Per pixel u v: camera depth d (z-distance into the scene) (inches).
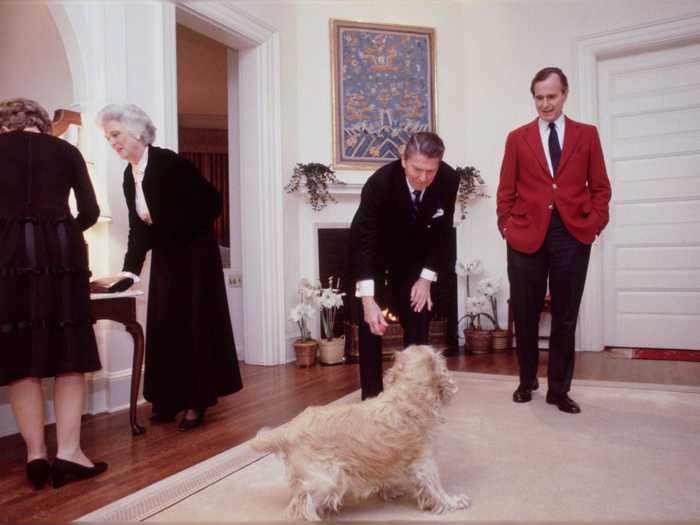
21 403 77.5
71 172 84.7
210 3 155.9
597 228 111.0
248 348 182.4
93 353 81.0
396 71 202.8
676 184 184.2
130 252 107.7
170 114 141.7
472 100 211.2
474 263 200.8
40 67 134.7
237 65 190.1
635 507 65.2
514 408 112.5
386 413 62.1
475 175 199.9
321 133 195.6
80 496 74.9
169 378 107.0
